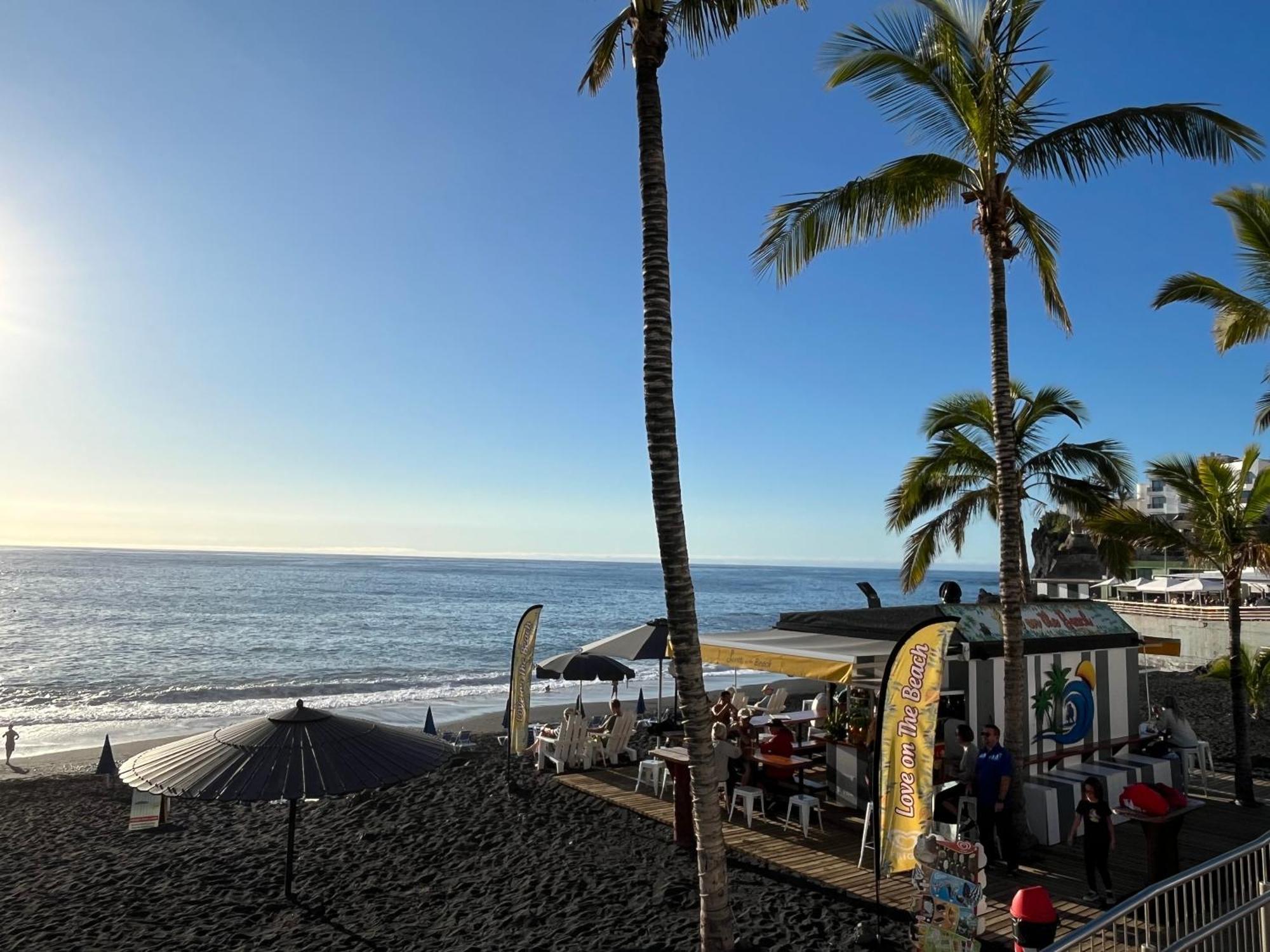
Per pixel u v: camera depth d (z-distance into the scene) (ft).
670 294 23.08
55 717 90.27
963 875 19.76
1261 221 43.42
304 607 261.03
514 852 35.17
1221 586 159.74
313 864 35.76
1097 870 29.50
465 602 313.32
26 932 29.07
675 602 22.03
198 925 29.27
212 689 108.58
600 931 26.45
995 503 59.31
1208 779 45.68
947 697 35.09
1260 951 19.40
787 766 35.14
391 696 107.65
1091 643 39.09
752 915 26.35
